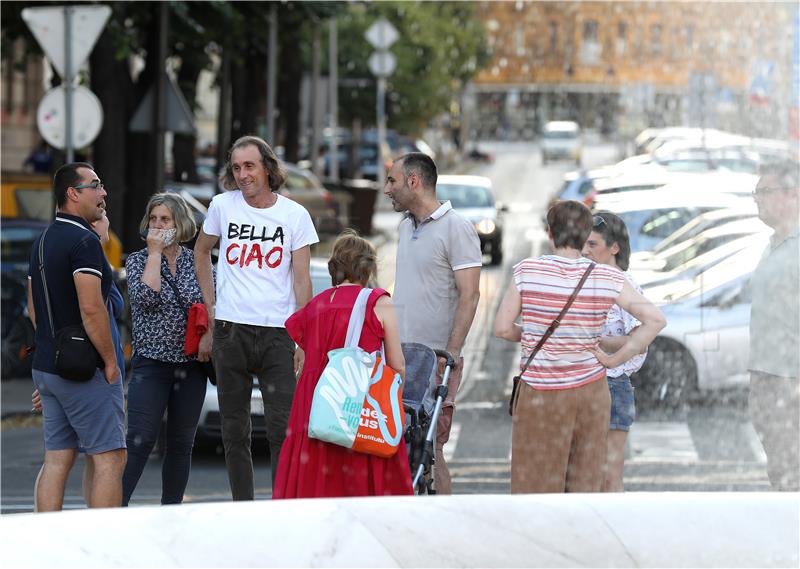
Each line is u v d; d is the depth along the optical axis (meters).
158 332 21.70
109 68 54.81
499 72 175.88
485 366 40.44
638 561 13.16
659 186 49.56
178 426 22.08
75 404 20.19
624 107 139.62
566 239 18.77
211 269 21.77
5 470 31.28
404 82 138.25
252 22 69.00
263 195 20.92
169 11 58.19
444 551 13.07
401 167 20.70
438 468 21.16
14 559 12.44
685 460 30.25
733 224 35.28
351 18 136.12
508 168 163.38
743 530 13.22
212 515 13.03
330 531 13.02
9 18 52.44
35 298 20.30
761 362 20.09
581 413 18.91
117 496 20.34
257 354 20.92
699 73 84.69
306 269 21.09
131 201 59.41
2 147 106.00
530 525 13.23
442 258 20.73
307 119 134.25
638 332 18.72
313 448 17.98
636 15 137.00
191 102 79.94
